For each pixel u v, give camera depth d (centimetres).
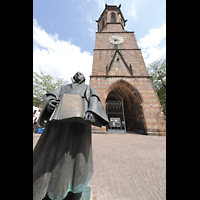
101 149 494
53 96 126
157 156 420
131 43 1683
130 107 1548
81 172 123
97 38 1748
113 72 1355
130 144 617
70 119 103
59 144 123
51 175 115
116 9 2494
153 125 1073
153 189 215
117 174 272
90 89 151
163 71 1731
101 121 130
